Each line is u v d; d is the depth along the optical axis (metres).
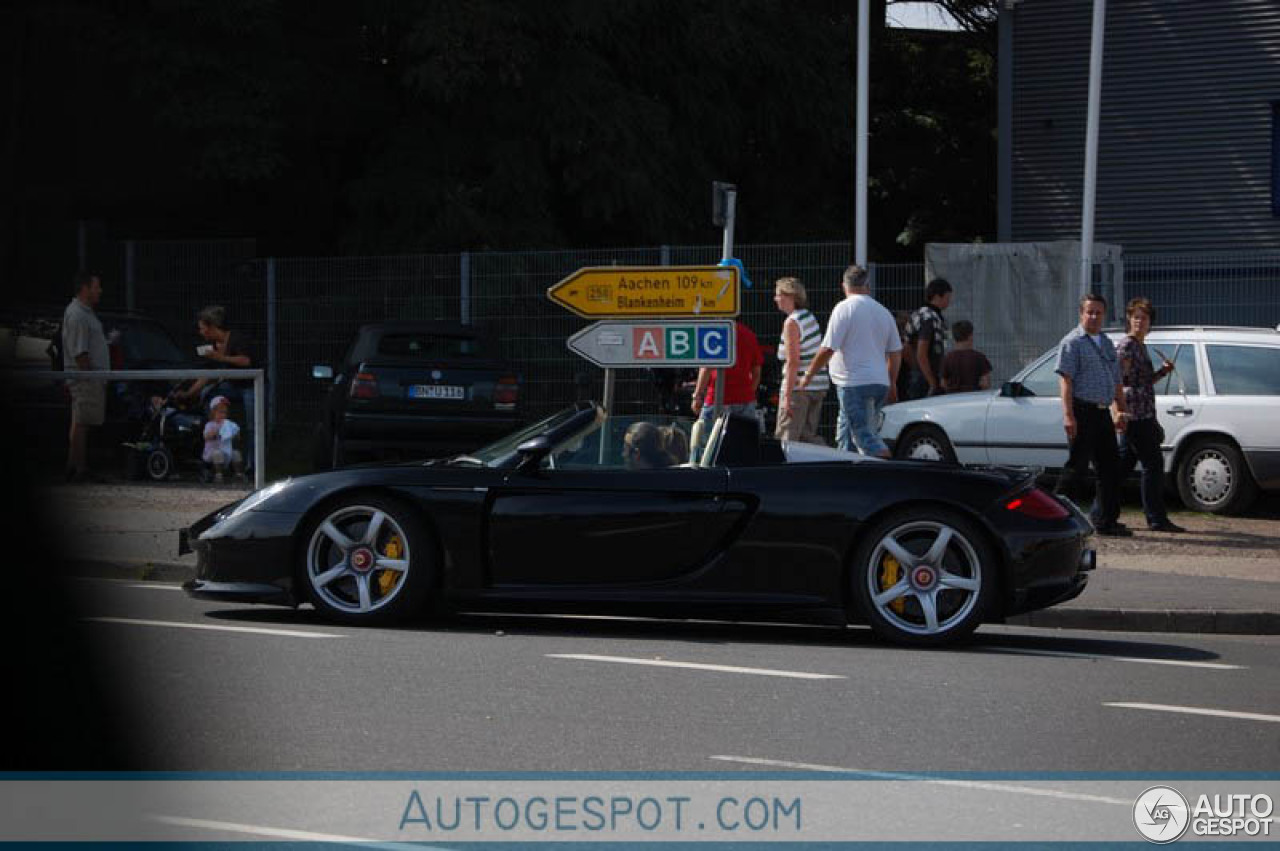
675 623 13.05
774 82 34.44
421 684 9.81
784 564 11.77
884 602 11.77
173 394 21.75
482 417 23.27
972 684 10.27
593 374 25.23
